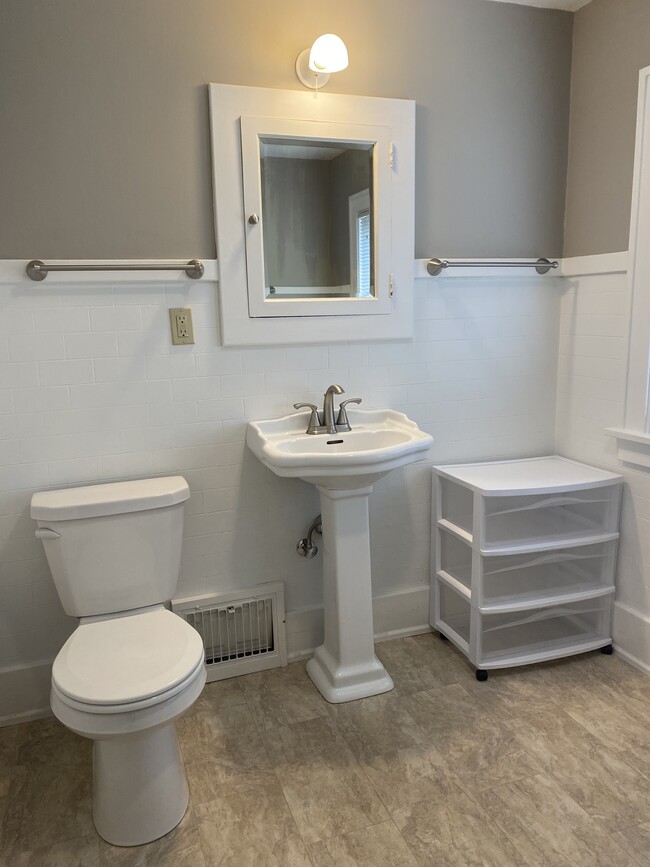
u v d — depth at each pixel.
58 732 2.08
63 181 1.93
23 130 1.87
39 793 1.81
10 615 2.09
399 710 2.12
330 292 2.26
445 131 2.33
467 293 2.48
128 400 2.10
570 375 2.61
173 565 2.00
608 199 2.33
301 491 2.36
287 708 2.14
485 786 1.77
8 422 2.00
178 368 2.14
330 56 1.92
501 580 2.38
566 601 2.32
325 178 2.20
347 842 1.60
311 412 2.23
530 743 1.94
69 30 1.87
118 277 2.01
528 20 2.38
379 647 2.51
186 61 1.99
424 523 2.57
